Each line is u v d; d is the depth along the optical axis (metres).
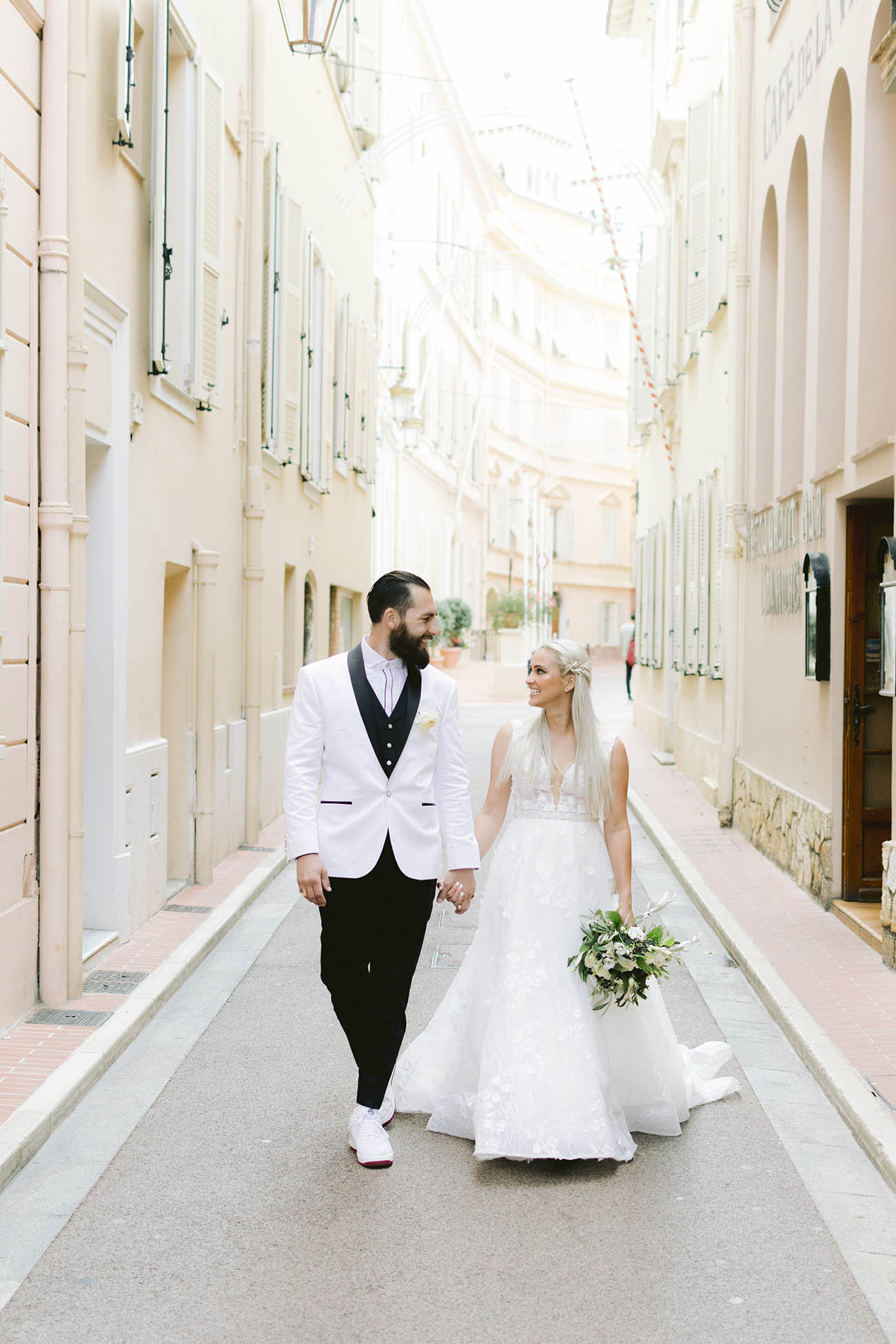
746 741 11.34
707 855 10.30
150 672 7.83
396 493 29.67
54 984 5.91
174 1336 3.24
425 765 4.49
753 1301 3.43
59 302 5.77
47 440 5.78
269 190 10.95
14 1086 4.84
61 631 5.81
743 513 11.26
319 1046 5.64
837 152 8.40
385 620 4.48
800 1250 3.73
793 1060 5.52
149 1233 3.82
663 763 17.28
